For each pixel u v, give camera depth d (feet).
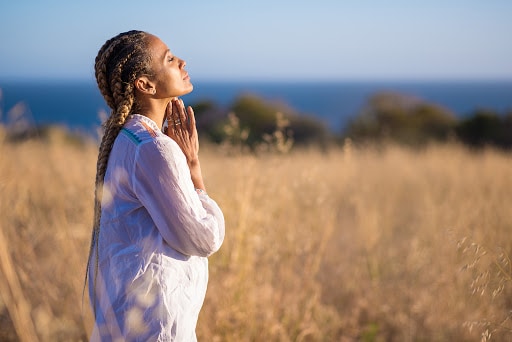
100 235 6.62
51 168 17.70
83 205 12.66
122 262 6.31
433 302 13.06
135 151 6.31
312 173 14.96
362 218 18.43
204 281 6.75
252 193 12.69
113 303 6.32
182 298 6.34
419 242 15.81
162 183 6.16
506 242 12.86
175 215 6.15
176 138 7.04
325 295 14.34
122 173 6.40
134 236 6.36
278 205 13.58
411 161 32.68
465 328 11.69
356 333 12.83
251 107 64.44
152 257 6.28
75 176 17.20
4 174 11.95
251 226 11.95
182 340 6.28
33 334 6.42
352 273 15.39
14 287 6.49
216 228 6.40
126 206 6.46
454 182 23.91
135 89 6.77
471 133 78.33
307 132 79.36
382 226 18.89
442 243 14.01
